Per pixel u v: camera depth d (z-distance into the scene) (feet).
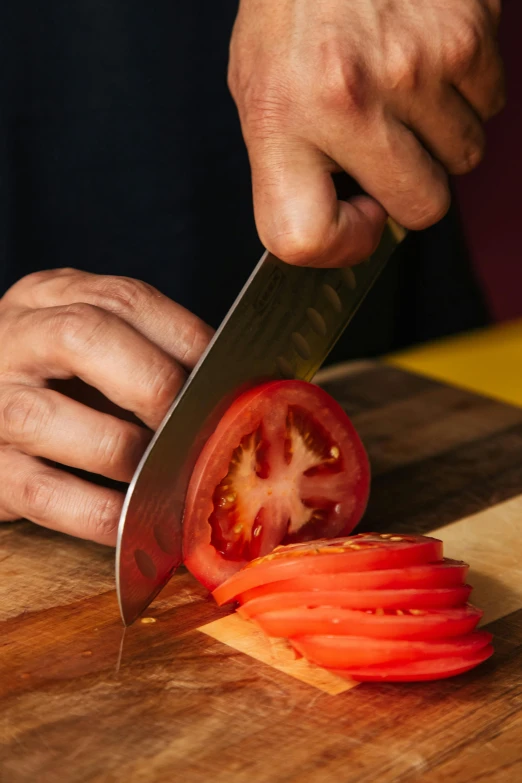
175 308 4.31
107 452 4.00
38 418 4.04
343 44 3.90
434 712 3.34
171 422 3.84
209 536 3.98
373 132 4.00
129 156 6.73
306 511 4.30
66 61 6.43
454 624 3.44
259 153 4.02
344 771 3.08
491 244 8.95
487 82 4.32
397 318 8.00
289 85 3.94
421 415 6.02
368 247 4.18
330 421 4.25
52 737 3.22
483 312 8.18
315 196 3.89
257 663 3.62
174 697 3.43
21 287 4.71
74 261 6.91
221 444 3.94
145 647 3.73
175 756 3.14
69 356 3.98
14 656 3.65
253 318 4.14
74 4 6.30
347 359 7.77
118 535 3.67
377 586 3.45
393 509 4.87
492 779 3.05
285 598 3.49
